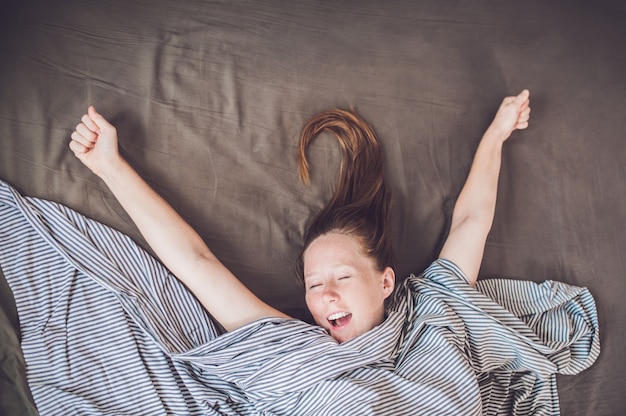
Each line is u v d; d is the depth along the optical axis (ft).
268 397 4.48
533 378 4.95
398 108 5.45
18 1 5.08
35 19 5.06
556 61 5.77
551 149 5.60
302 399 4.43
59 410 4.34
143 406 4.46
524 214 5.46
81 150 4.74
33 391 4.35
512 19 5.82
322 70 5.40
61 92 4.98
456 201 5.32
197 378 4.63
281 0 5.50
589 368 5.18
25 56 4.98
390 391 4.36
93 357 4.52
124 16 5.20
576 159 5.61
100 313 4.63
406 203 5.32
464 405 4.41
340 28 5.52
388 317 4.66
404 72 5.53
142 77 5.09
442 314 4.72
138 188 4.72
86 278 4.69
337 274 4.62
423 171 5.39
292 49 5.39
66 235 4.70
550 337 5.07
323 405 4.34
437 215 5.34
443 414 4.33
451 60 5.63
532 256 5.39
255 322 4.51
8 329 4.45
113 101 5.02
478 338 4.79
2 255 4.59
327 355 4.46
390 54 5.55
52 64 5.01
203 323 4.79
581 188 5.57
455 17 5.74
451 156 5.45
